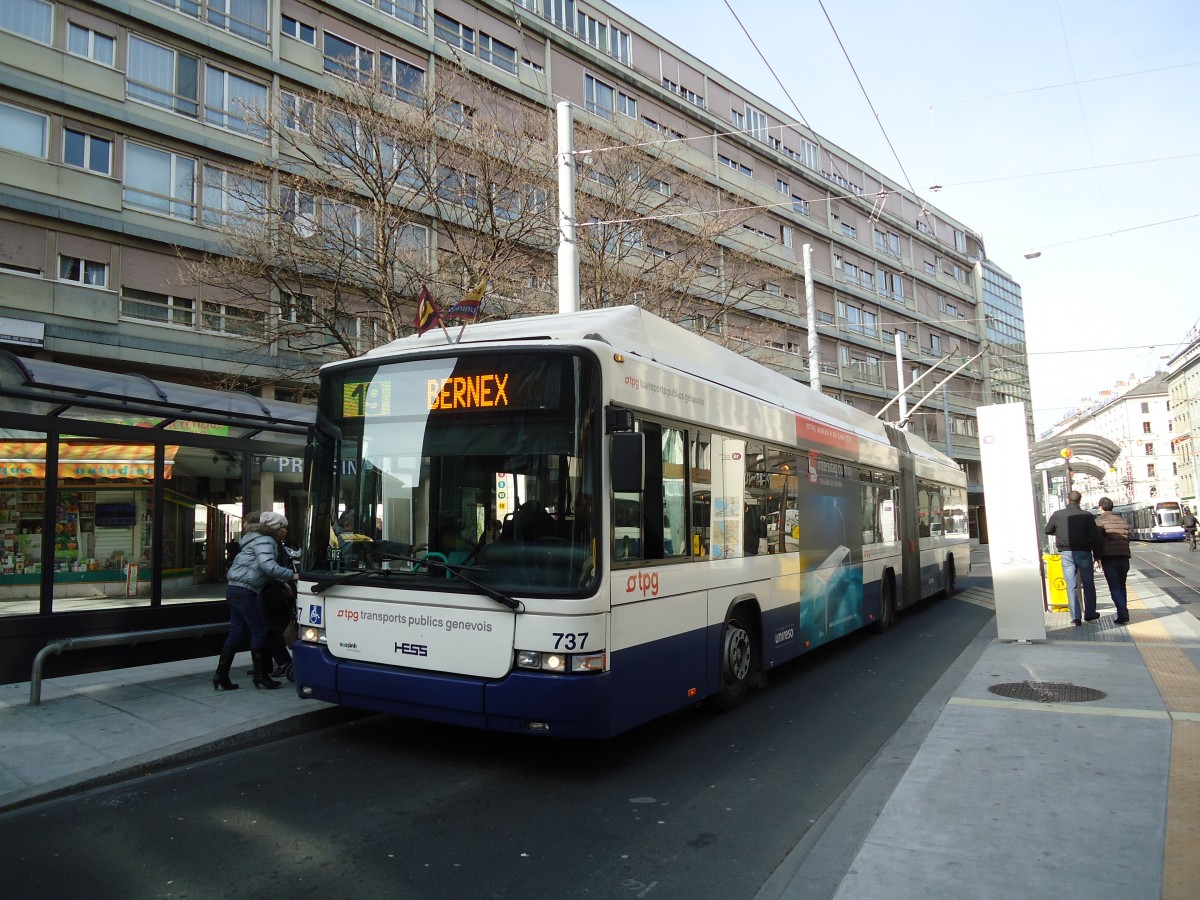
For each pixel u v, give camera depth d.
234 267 15.35
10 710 6.68
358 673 5.45
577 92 27.55
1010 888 3.42
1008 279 59.19
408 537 5.43
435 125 15.06
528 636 4.93
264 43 20.47
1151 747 5.33
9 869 3.91
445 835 4.33
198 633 8.09
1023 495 9.80
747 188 34.28
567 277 11.68
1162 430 100.75
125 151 18.27
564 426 5.10
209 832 4.38
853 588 10.15
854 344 41.69
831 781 5.22
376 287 16.06
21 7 17.03
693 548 6.23
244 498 10.02
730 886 3.71
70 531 8.38
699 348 7.28
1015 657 8.74
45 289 16.94
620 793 4.99
